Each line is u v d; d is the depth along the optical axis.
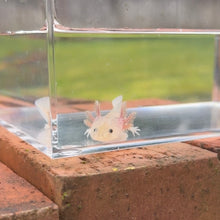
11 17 0.42
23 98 0.43
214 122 0.45
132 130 0.41
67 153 0.39
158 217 0.40
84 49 0.41
